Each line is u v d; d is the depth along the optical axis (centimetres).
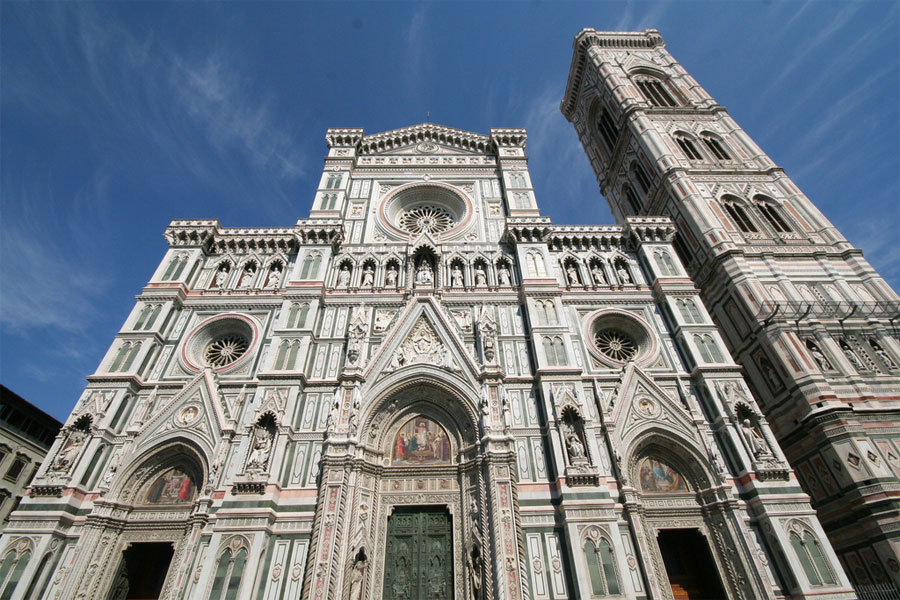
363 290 3638
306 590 2291
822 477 2961
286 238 3988
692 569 2653
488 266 3828
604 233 4106
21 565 2334
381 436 2991
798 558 2394
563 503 2523
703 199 4525
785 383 3303
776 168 4828
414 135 5231
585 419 2830
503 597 2269
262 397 2922
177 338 3350
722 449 2875
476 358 3247
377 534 2634
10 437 4588
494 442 2758
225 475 2709
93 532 2517
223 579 2291
